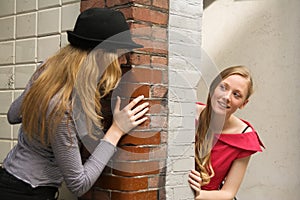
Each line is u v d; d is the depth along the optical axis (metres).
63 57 1.85
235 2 3.50
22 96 2.05
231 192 2.41
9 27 2.92
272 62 3.34
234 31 3.49
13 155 1.98
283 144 3.30
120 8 2.12
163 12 2.17
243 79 2.33
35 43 2.76
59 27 2.61
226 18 3.53
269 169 3.36
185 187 2.23
